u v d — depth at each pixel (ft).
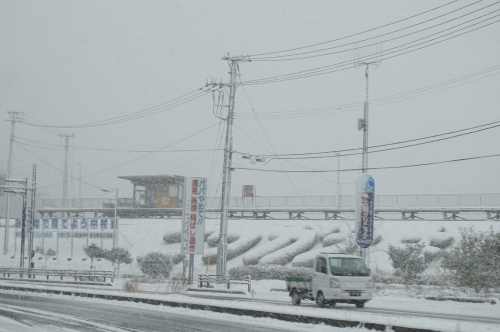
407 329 39.81
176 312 58.85
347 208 159.94
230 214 181.47
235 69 112.47
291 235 142.10
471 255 81.76
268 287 103.71
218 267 107.55
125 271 147.43
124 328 45.68
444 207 144.25
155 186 194.59
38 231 176.76
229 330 44.32
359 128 107.34
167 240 166.09
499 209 138.00
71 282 117.60
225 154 110.83
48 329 44.98
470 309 64.59
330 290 64.08
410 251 103.55
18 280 128.98
